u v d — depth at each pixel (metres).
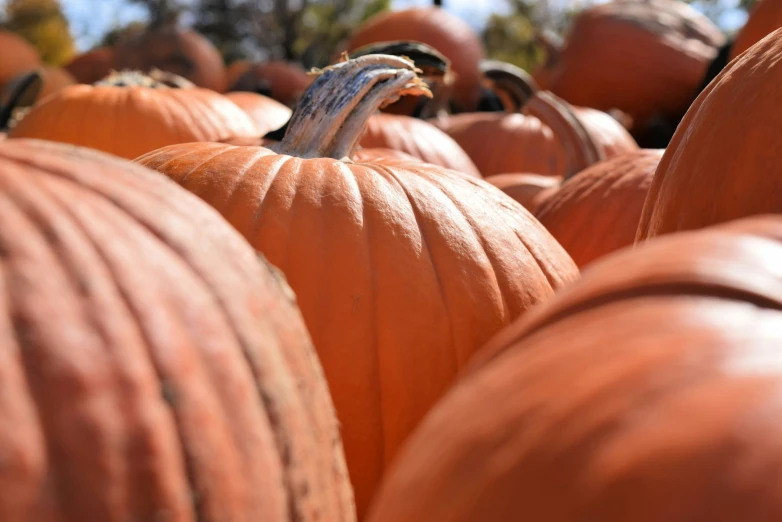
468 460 0.32
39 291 0.35
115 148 1.20
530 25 6.31
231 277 0.43
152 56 4.05
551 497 0.29
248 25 6.80
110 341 0.35
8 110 1.93
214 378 0.38
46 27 6.39
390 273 0.66
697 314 0.33
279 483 0.40
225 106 1.28
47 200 0.39
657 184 0.75
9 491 0.32
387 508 0.34
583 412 0.30
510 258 0.70
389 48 1.19
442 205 0.71
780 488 0.26
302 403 0.44
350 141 0.82
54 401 0.33
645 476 0.28
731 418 0.28
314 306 0.65
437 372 0.65
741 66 0.70
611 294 0.37
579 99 2.29
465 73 2.63
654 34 2.22
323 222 0.67
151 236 0.41
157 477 0.35
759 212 0.64
